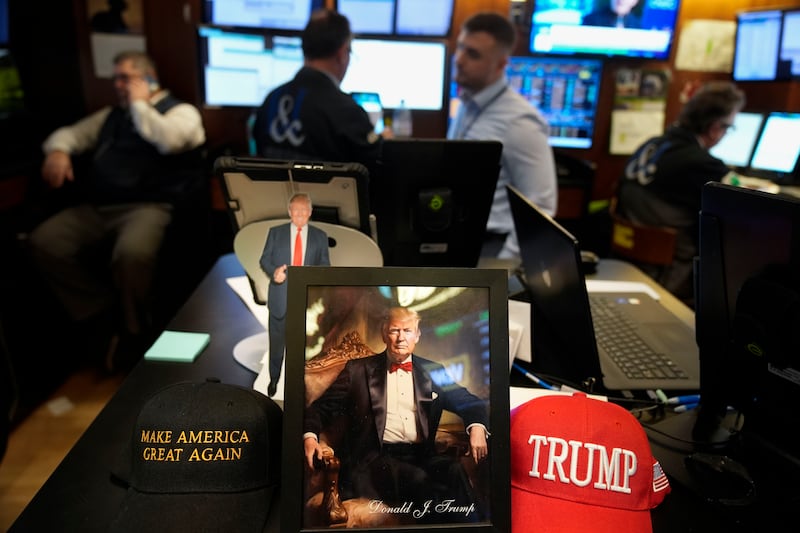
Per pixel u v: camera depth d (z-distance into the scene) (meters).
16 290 2.50
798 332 0.79
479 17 2.22
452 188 1.36
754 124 3.31
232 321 1.35
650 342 1.29
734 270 0.89
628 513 0.76
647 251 2.37
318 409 0.74
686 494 0.88
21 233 2.56
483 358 0.77
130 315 2.58
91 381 2.51
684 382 1.15
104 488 0.83
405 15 3.04
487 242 1.99
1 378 1.78
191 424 0.77
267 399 0.85
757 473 0.90
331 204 0.97
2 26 2.69
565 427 0.81
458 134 2.59
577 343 1.10
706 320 0.96
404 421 0.75
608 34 3.21
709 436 1.00
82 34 3.06
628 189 2.63
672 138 2.51
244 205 0.98
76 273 2.58
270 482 0.78
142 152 2.75
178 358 1.16
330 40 2.08
